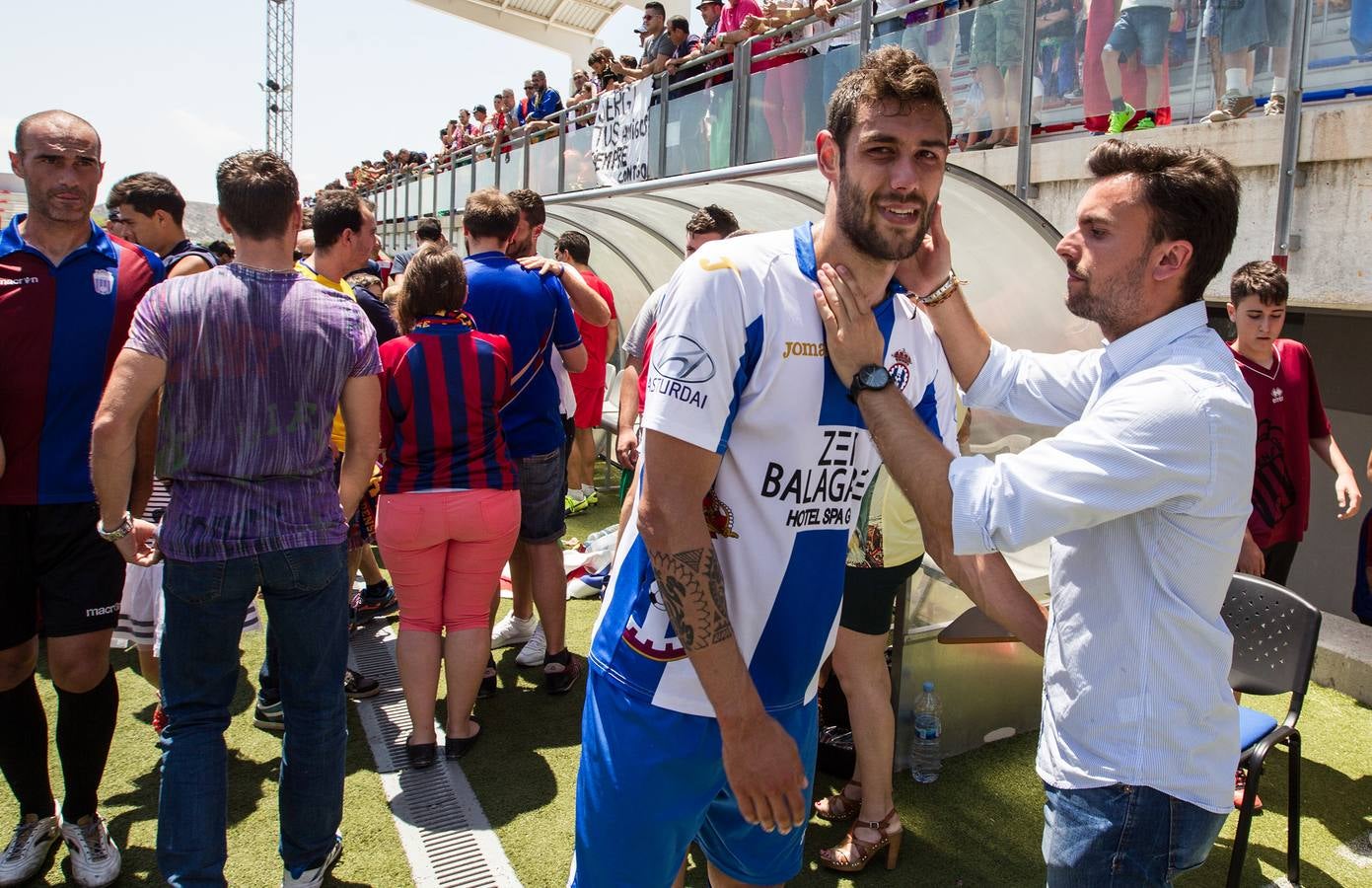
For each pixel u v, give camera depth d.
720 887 1.92
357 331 2.35
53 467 2.37
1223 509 1.48
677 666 1.56
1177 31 4.30
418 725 3.19
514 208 3.69
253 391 2.15
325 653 2.35
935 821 2.93
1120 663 1.54
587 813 1.68
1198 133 4.27
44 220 2.38
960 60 5.27
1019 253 3.65
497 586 3.41
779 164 3.93
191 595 2.13
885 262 1.46
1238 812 2.99
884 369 1.50
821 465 1.53
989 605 1.84
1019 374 1.94
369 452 2.45
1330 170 3.84
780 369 1.44
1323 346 5.83
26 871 2.50
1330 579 5.88
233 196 2.20
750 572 1.54
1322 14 3.78
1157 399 1.45
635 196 5.46
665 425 1.37
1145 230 1.55
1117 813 1.53
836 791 3.06
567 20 20.03
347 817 2.89
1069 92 4.71
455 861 2.68
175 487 2.17
